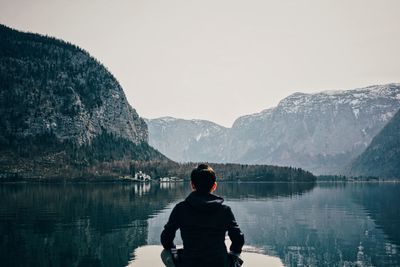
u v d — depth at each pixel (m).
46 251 35.25
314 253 39.31
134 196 121.81
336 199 117.44
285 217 68.00
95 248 36.44
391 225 58.81
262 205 92.88
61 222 55.47
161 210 73.69
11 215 64.25
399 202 104.88
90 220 57.81
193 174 7.67
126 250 35.31
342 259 37.56
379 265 35.62
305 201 107.31
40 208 76.69
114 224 53.44
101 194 132.00
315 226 57.19
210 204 7.23
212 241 7.16
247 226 56.66
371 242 45.81
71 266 29.67
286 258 36.69
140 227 50.41
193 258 7.08
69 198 108.38
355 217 68.56
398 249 42.09
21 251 35.34
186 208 7.31
